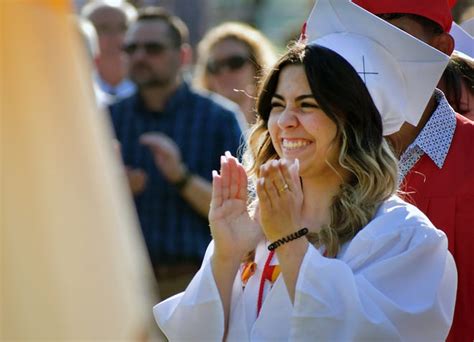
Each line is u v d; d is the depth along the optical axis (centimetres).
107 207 612
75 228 602
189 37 3059
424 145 1070
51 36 603
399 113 980
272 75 959
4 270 596
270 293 916
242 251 948
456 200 1055
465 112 1159
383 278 898
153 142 1625
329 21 995
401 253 905
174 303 982
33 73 598
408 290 900
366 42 968
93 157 609
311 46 941
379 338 865
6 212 595
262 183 884
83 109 609
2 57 597
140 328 641
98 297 607
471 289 1045
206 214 1648
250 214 985
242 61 1975
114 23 2206
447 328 922
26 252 596
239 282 958
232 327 941
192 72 2412
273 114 959
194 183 1634
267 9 3216
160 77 1673
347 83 927
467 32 1302
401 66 979
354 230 923
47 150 598
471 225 1048
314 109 927
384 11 1071
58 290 600
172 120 1677
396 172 945
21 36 598
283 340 907
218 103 1695
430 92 1004
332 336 872
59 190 600
